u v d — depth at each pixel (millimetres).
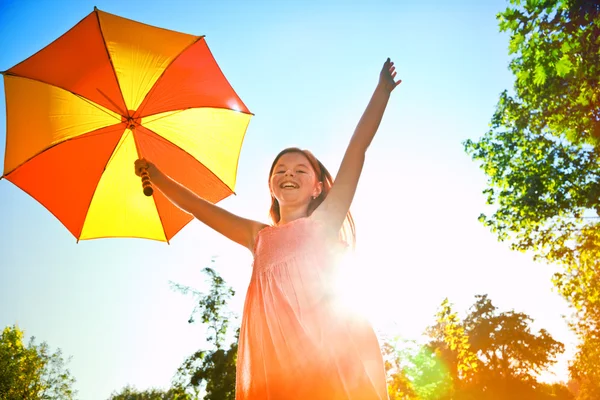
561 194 18781
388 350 17719
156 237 4469
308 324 2053
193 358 28609
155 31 4355
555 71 13508
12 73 4094
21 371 42375
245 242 2697
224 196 4477
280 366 1978
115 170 4289
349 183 2396
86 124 4195
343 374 1921
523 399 60156
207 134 4422
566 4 12398
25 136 4113
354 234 2818
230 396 27281
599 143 15828
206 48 4453
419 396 16953
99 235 4383
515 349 62594
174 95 4289
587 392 44750
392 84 2533
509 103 19500
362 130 2461
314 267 2225
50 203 4246
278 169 2730
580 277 20141
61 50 4172
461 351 17094
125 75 4188
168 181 3172
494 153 20422
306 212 2678
